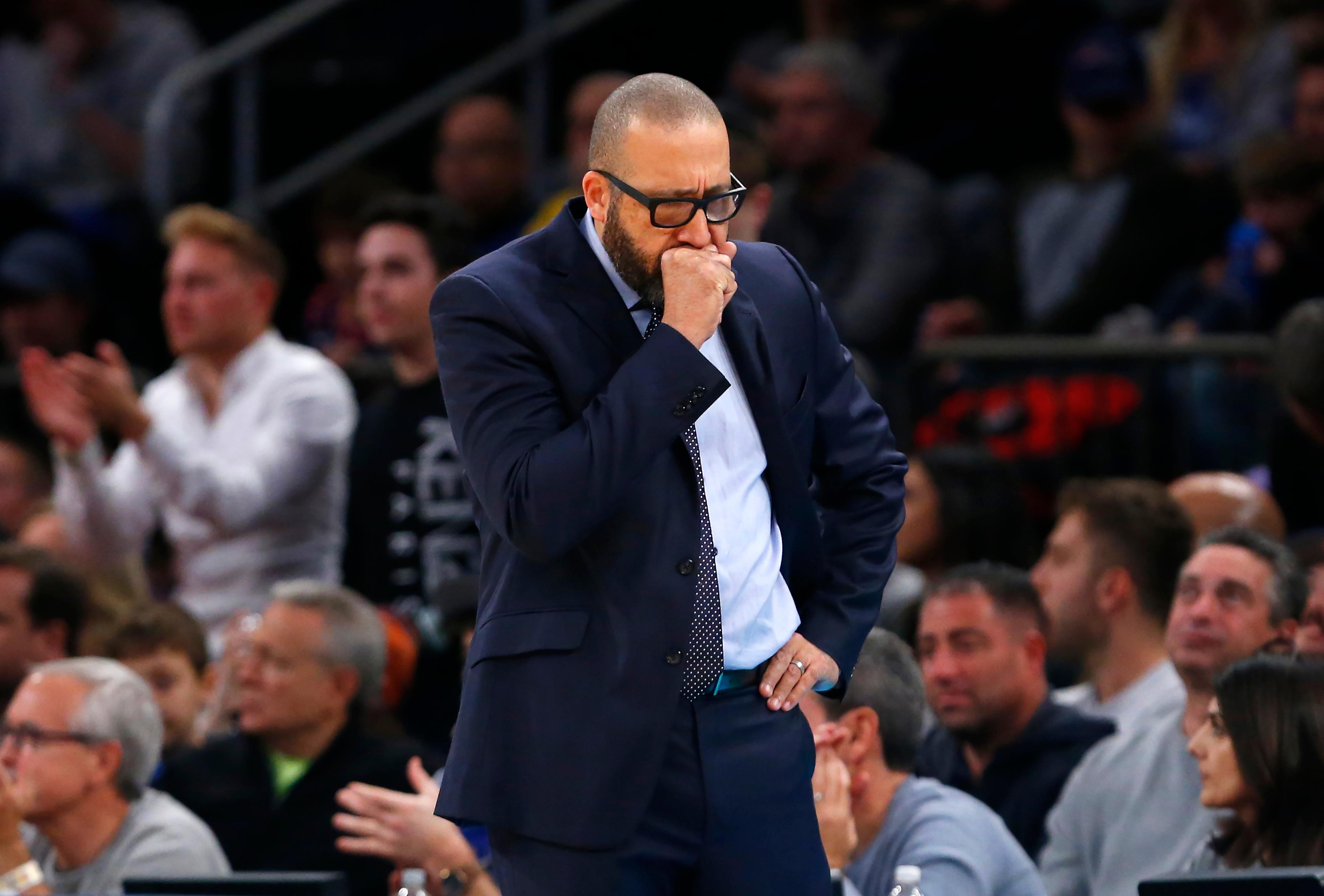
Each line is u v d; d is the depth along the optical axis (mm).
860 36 28000
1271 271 21406
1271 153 21359
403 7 31781
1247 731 12047
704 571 9039
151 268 27969
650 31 30781
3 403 24906
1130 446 20656
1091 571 16078
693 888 9117
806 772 9344
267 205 28906
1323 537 16359
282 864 15945
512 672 9078
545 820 8867
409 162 30250
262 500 19547
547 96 29641
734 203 9047
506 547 9297
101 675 14992
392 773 16312
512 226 25938
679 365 8695
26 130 30812
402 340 19547
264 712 16172
